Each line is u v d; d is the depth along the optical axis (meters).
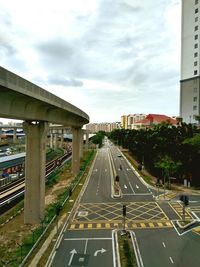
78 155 90.50
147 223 44.38
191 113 108.44
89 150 172.50
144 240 37.88
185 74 111.00
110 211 50.72
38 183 44.66
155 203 56.03
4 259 31.84
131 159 126.12
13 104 34.31
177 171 72.94
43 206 46.12
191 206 53.94
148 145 88.62
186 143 69.62
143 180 78.06
